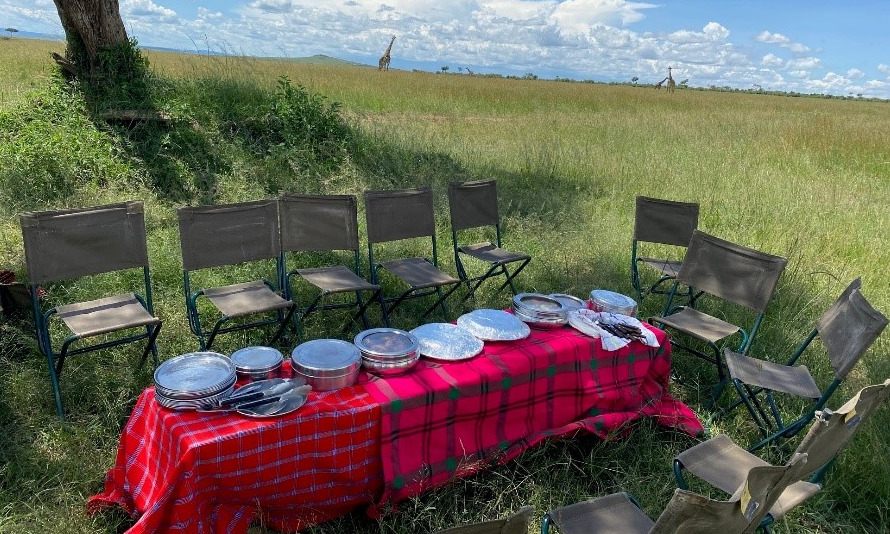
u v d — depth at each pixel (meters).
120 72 8.07
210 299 4.11
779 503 2.57
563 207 8.05
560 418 3.47
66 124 7.33
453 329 3.45
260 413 2.57
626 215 8.22
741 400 3.97
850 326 3.44
